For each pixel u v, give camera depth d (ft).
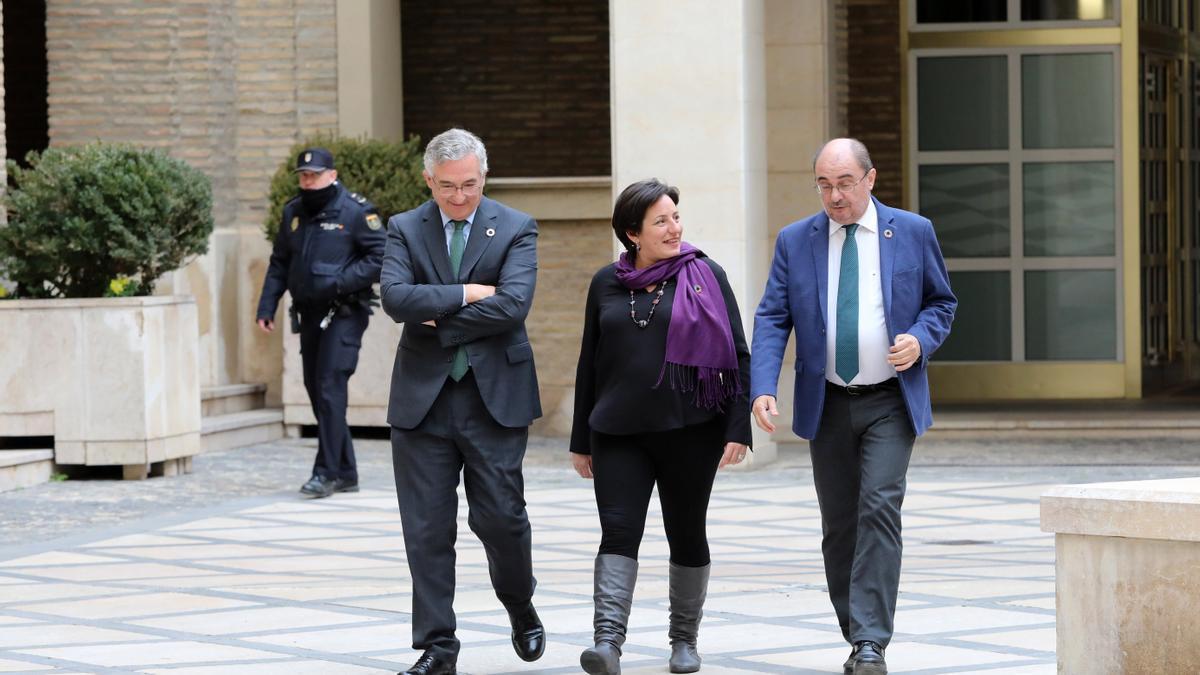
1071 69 69.21
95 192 51.42
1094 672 23.72
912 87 69.77
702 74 54.39
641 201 27.04
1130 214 69.15
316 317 50.01
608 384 27.07
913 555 39.73
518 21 77.36
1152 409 65.41
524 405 27.37
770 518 45.88
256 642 30.53
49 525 45.06
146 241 52.29
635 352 26.78
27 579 37.32
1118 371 69.46
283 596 35.14
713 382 26.78
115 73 65.72
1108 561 23.53
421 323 27.02
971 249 70.03
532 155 77.46
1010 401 69.56
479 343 27.17
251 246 66.49
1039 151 69.41
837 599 27.78
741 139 54.24
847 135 67.36
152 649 29.99
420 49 77.66
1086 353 69.67
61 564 39.19
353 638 30.91
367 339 64.03
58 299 52.70
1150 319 71.20
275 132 66.90
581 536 42.91
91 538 42.93
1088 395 69.67
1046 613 32.35
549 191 64.28
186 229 53.52
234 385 65.62
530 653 27.94
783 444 62.28
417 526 27.02
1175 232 73.61
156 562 39.52
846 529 27.48
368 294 50.60
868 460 26.55
